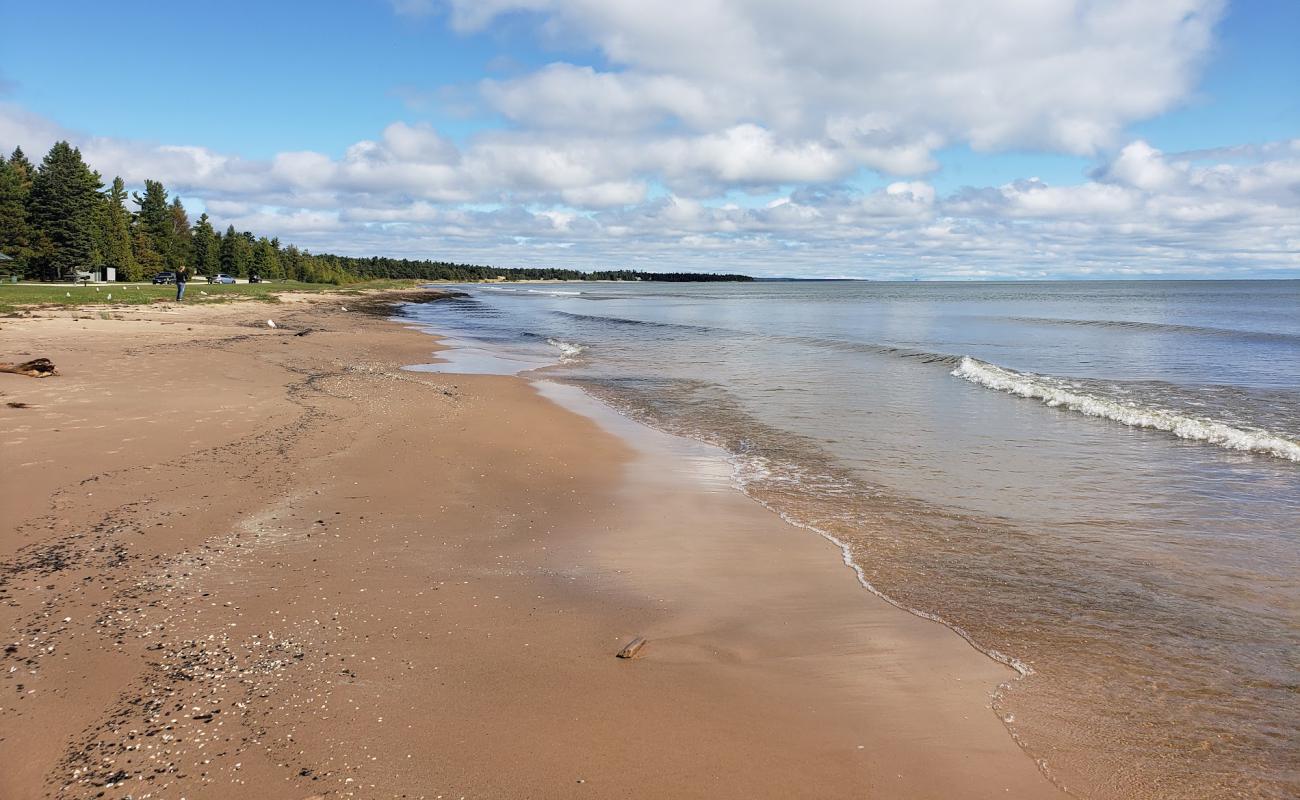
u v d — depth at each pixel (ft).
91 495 25.71
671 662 16.71
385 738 13.23
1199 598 20.89
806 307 252.21
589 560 23.38
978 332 129.49
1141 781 12.93
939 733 14.23
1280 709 15.26
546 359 89.51
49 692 14.05
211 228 326.85
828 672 16.49
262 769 12.20
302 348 82.74
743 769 12.83
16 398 40.60
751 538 25.98
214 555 21.61
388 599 19.40
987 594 21.15
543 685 15.42
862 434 44.78
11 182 204.44
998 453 39.58
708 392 62.28
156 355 63.26
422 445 37.47
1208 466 36.37
